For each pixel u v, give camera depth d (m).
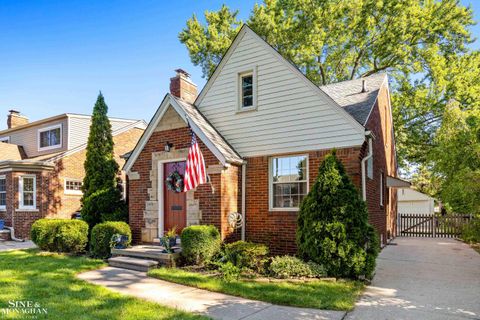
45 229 10.57
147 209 10.59
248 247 8.05
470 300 5.88
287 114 9.70
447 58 23.30
